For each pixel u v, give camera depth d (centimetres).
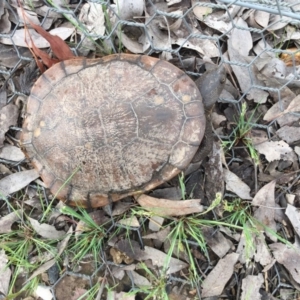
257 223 44
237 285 44
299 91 46
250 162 46
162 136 40
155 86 40
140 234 45
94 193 42
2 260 44
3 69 47
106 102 40
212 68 46
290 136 46
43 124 41
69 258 45
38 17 47
